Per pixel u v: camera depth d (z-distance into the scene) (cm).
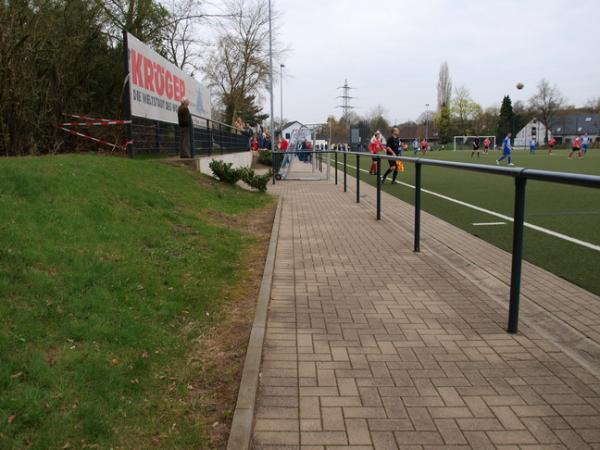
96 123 1295
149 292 471
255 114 8188
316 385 344
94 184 754
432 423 298
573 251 717
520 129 10381
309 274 614
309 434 288
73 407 284
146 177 1013
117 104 1694
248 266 643
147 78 1424
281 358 384
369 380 350
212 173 1619
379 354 391
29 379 298
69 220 571
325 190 1669
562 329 436
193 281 537
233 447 270
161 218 761
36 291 392
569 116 11231
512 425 295
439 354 390
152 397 315
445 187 1568
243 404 311
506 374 357
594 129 10925
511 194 1244
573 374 356
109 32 1861
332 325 450
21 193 589
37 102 1242
